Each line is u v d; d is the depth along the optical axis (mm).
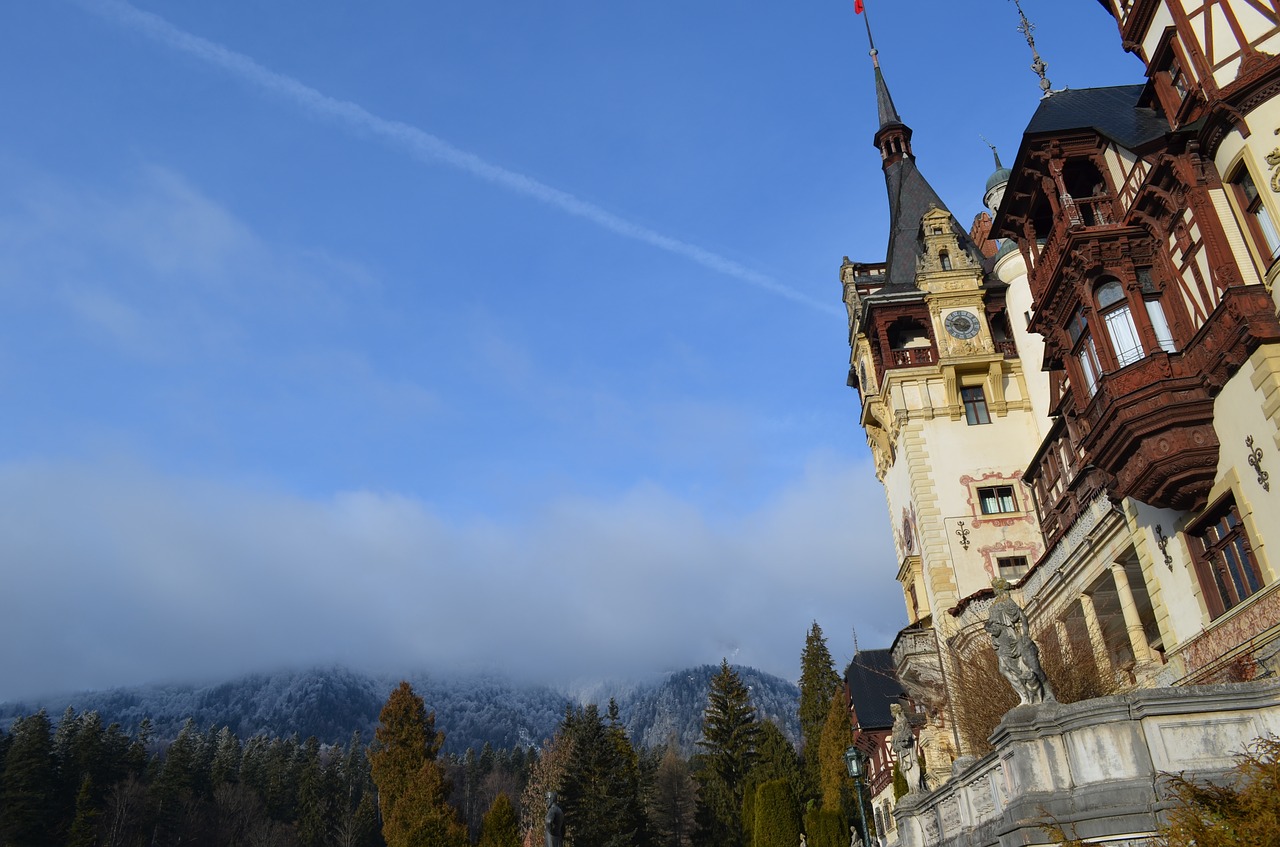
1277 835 10367
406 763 63219
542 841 85500
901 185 50688
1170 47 23531
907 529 43250
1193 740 13492
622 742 85688
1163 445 21703
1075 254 24422
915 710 45344
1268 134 20375
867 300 44156
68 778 97000
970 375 42531
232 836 105562
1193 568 22609
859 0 57469
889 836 50688
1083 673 27266
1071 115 27984
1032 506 40062
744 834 76688
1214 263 21438
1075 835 13203
